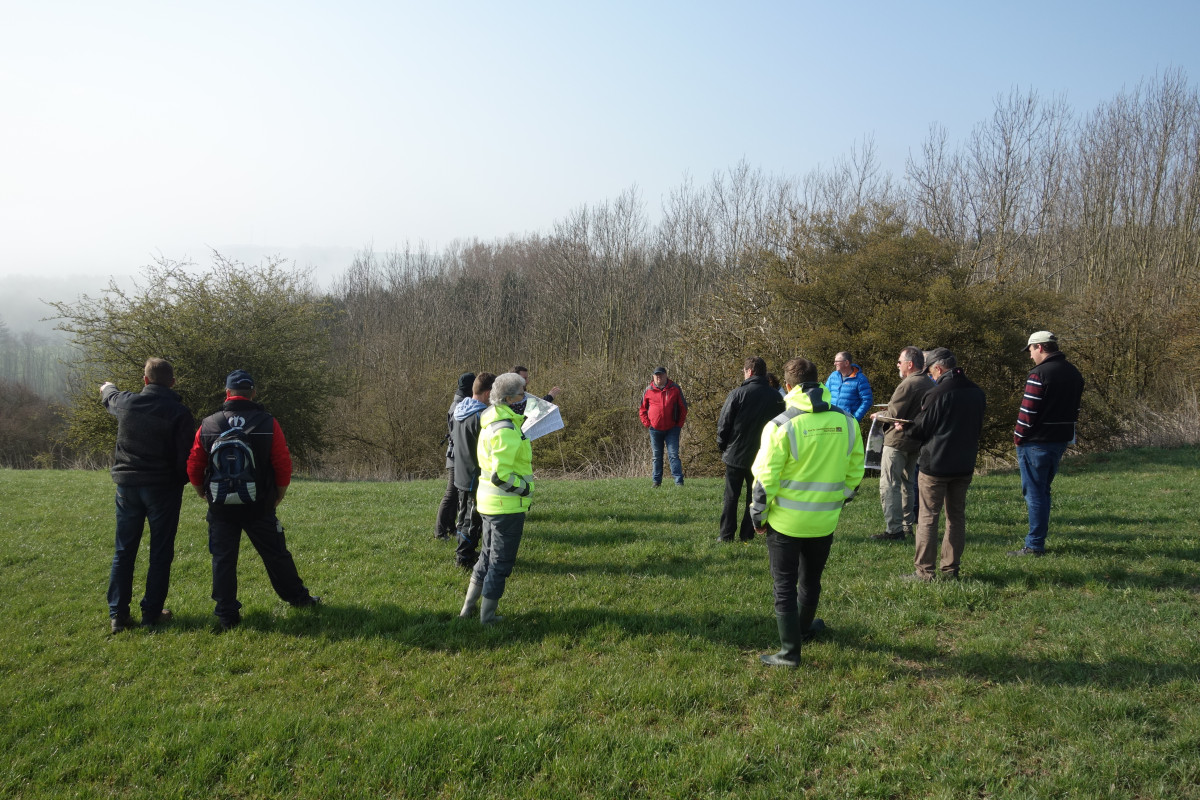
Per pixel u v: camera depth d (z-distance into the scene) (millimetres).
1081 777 3193
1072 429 6410
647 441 21859
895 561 6461
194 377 22578
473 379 7645
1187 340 17422
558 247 42719
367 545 7594
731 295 19469
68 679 4465
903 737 3639
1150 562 6152
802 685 4195
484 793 3281
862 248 16188
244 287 23453
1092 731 3570
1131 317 18906
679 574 6355
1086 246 28266
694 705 4047
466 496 6535
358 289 55656
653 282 41500
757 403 7008
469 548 6629
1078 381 6352
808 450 4289
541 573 6473
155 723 3916
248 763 3521
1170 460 12883
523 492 5109
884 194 31062
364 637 5074
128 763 3535
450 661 4699
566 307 40875
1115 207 28078
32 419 41031
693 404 18922
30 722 3932
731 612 5387
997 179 26250
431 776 3400
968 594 5477
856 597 5594
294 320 24125
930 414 5672
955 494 5789
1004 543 7039
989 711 3828
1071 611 5168
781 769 3410
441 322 44344
